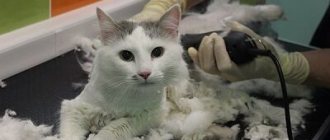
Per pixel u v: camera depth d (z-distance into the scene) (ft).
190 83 1.88
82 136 1.56
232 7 2.36
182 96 1.81
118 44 1.45
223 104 1.79
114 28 1.47
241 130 1.68
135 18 1.82
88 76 1.97
